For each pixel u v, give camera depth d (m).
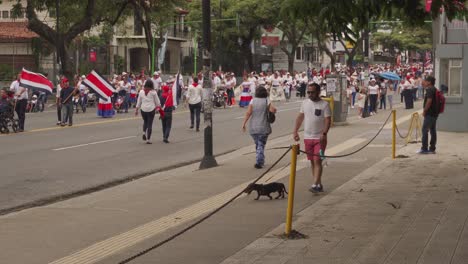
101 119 32.28
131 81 42.56
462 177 14.52
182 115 34.94
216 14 72.88
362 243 8.79
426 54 91.06
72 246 9.02
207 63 16.86
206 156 16.95
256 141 16.61
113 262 8.19
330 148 20.58
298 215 10.80
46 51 50.91
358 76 51.16
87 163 17.69
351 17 11.80
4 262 8.16
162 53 59.09
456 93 25.50
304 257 8.14
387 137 23.91
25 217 11.03
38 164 17.38
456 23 25.56
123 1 48.41
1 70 52.97
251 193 13.04
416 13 13.05
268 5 67.31
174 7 59.28
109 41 66.56
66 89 28.16
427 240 8.85
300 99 52.62
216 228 9.97
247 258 8.17
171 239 8.31
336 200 12.05
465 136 23.92
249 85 42.62
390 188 13.23
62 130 26.44
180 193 13.22
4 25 63.56
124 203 12.28
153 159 18.64
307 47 94.06
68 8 47.72
